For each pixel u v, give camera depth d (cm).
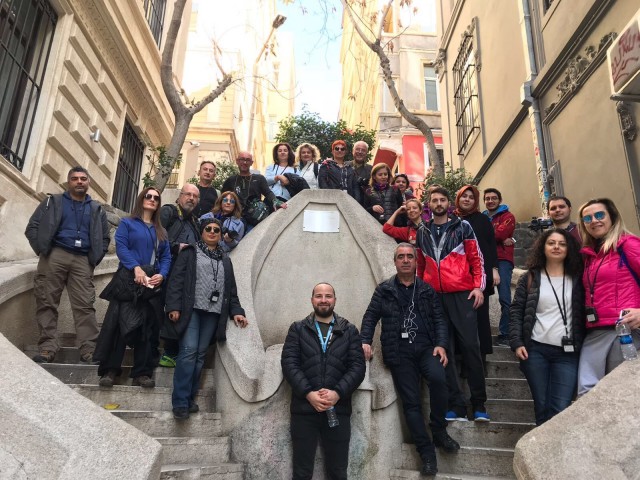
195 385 457
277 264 607
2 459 258
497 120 1055
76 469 260
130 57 1033
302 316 587
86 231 560
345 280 602
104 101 972
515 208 966
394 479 416
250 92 2605
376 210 673
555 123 817
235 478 400
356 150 766
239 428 431
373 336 500
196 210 686
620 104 620
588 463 266
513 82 973
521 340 409
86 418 287
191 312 451
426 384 462
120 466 269
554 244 408
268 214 687
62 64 796
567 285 402
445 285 473
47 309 530
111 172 1018
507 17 1013
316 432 408
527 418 472
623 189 623
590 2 699
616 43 489
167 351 514
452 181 1009
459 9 1343
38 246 526
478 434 438
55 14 807
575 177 746
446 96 1448
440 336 439
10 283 522
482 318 504
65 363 542
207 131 2052
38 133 741
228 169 1344
